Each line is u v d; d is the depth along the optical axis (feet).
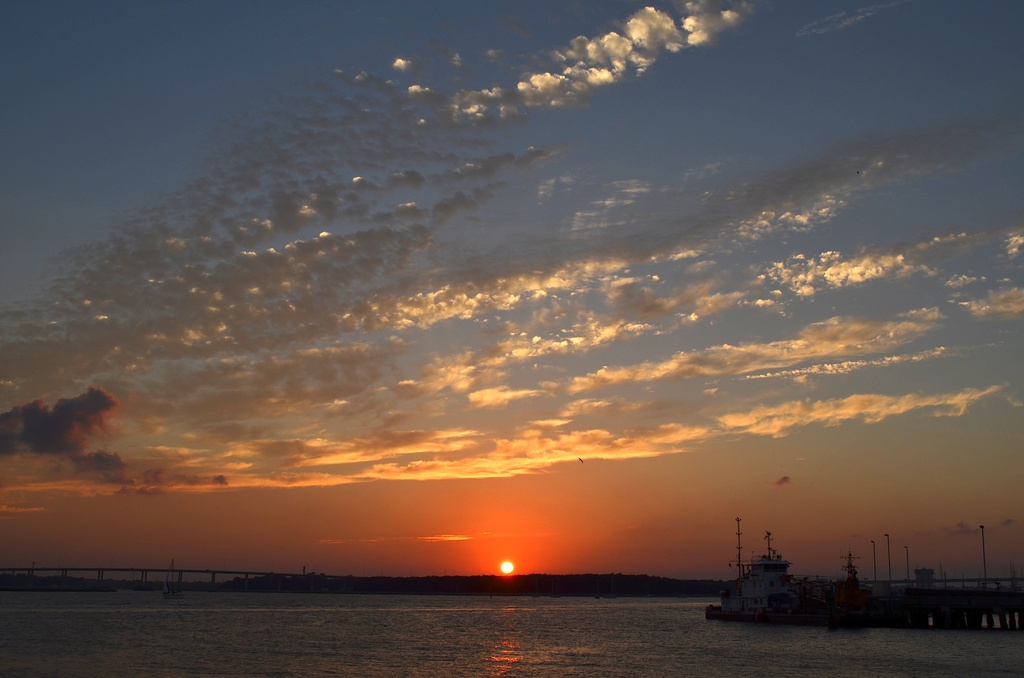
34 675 399.03
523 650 522.06
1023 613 601.62
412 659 471.21
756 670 412.16
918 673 393.29
